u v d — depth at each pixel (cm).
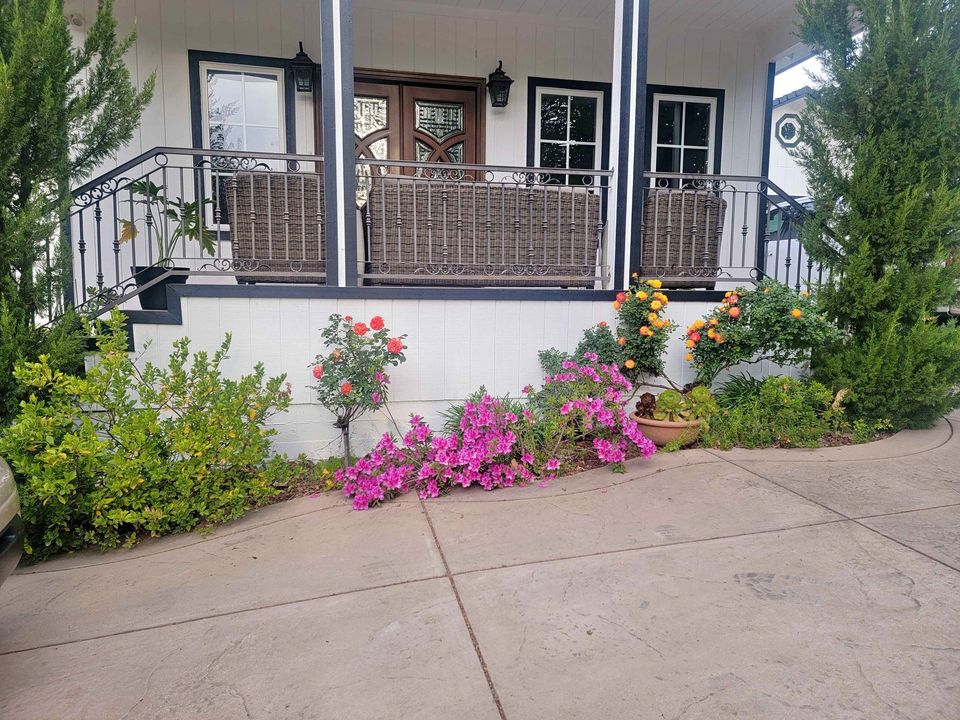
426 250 496
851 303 499
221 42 605
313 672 212
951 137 462
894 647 217
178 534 336
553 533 320
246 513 362
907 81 468
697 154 731
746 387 520
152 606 260
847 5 488
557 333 499
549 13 658
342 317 424
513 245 514
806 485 376
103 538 326
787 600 249
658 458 433
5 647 232
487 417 397
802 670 206
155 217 600
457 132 672
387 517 347
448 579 274
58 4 354
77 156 379
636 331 489
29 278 356
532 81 682
